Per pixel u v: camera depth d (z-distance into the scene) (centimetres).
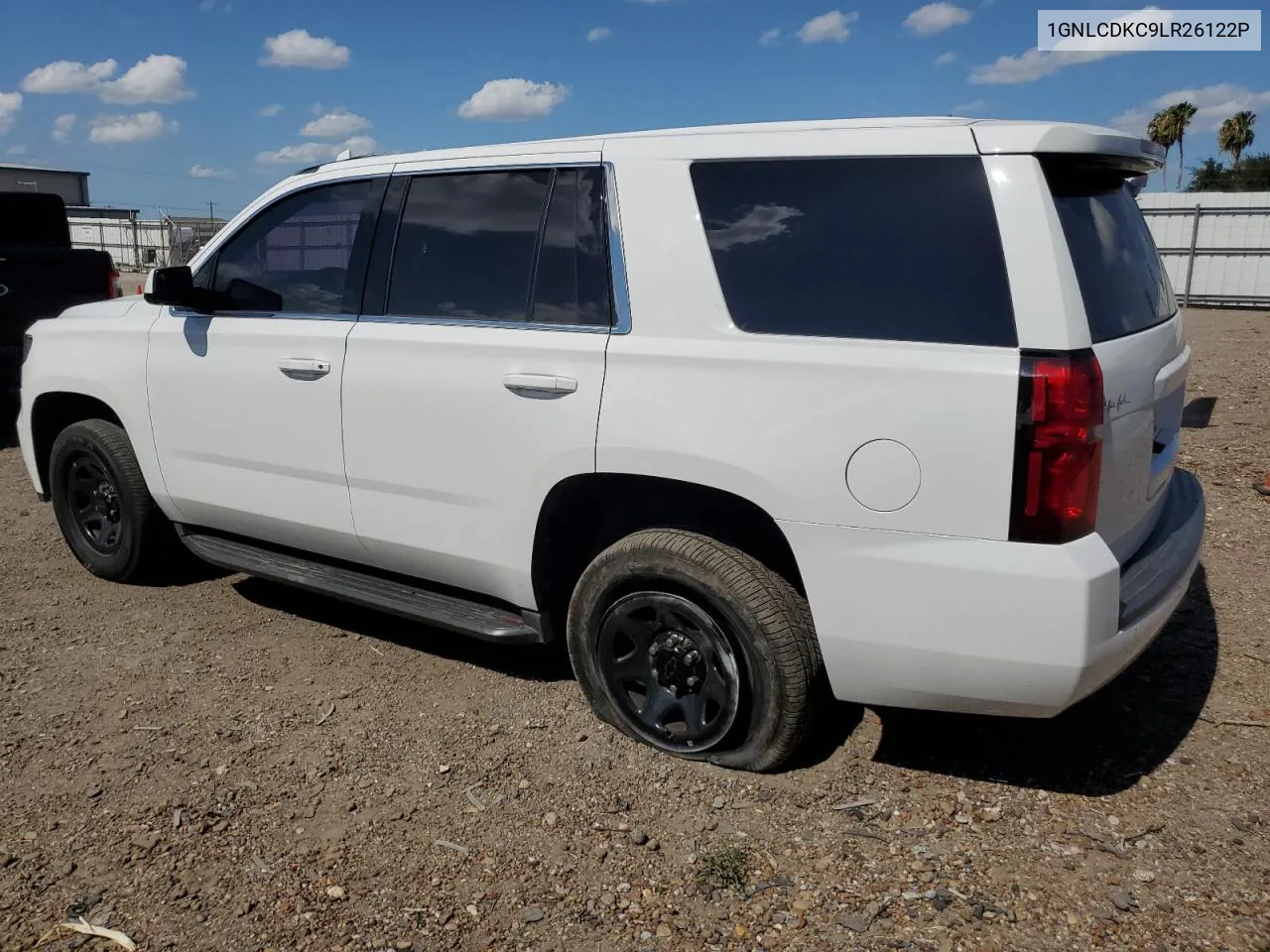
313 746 346
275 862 282
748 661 309
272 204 418
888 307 281
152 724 362
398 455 368
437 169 372
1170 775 319
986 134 275
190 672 405
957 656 274
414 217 375
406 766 332
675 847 287
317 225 404
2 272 856
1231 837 286
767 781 319
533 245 344
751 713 313
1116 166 298
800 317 292
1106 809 301
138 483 477
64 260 898
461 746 345
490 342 343
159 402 447
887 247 283
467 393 347
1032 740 343
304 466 399
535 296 341
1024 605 263
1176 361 332
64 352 487
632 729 342
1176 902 259
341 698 382
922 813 301
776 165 302
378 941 251
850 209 290
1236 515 588
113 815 305
